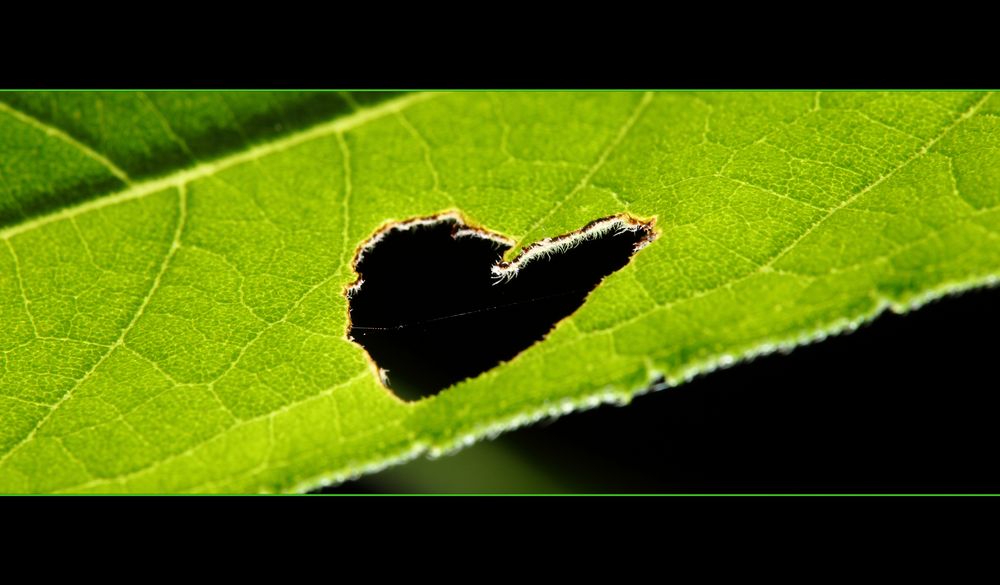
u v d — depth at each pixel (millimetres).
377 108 180
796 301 175
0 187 180
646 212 180
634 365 175
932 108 178
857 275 174
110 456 180
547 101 180
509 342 178
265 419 180
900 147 178
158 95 180
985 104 178
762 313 175
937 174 177
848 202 178
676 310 177
